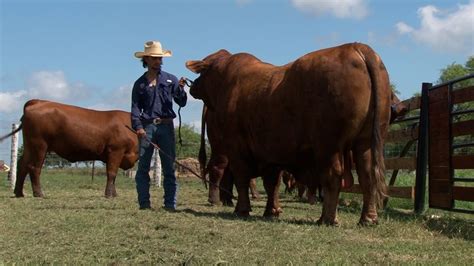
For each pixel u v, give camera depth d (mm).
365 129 7258
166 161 9570
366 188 7406
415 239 6711
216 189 11930
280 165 8461
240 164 8961
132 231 6652
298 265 5066
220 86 9562
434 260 5445
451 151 9734
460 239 6742
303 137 7641
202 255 5422
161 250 5637
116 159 13828
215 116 9594
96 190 16656
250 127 8531
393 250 5898
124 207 9758
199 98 10195
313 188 8359
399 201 12570
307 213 9883
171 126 9602
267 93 8172
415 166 10922
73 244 5910
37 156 13383
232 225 7262
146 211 8727
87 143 13625
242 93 8727
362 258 5410
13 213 8414
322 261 5223
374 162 7133
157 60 9430
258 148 8477
